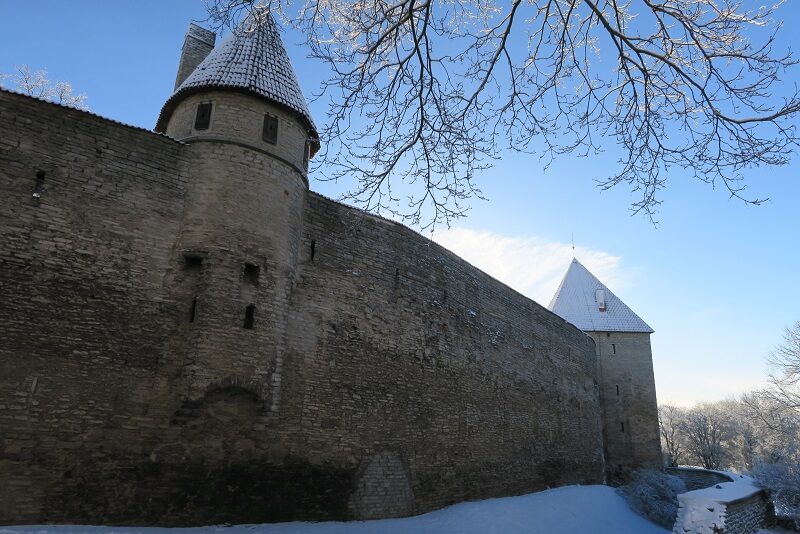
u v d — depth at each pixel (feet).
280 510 36.70
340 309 45.57
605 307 118.93
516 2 22.16
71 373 30.73
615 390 111.04
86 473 30.04
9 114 31.45
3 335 29.07
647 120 24.36
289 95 42.73
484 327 66.54
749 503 77.41
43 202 31.60
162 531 30.71
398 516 45.39
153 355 33.63
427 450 51.06
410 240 55.67
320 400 41.75
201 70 41.34
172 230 36.24
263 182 39.60
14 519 27.63
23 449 28.50
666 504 69.41
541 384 78.84
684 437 208.03
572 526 54.29
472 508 51.42
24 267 30.35
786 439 124.57
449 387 56.59
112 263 33.37
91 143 34.06
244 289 36.88
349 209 48.85
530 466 69.82
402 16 22.81
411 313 53.42
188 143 38.47
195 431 33.60
